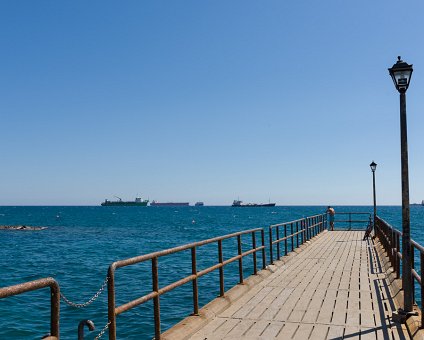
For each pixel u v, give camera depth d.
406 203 7.76
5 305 14.49
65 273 22.58
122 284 18.06
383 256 15.67
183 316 12.89
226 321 7.75
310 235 23.64
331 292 10.18
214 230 62.97
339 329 7.25
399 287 9.62
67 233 60.66
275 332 7.10
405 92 7.75
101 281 19.81
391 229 12.84
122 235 54.59
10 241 47.25
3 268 24.73
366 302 9.14
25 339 11.13
